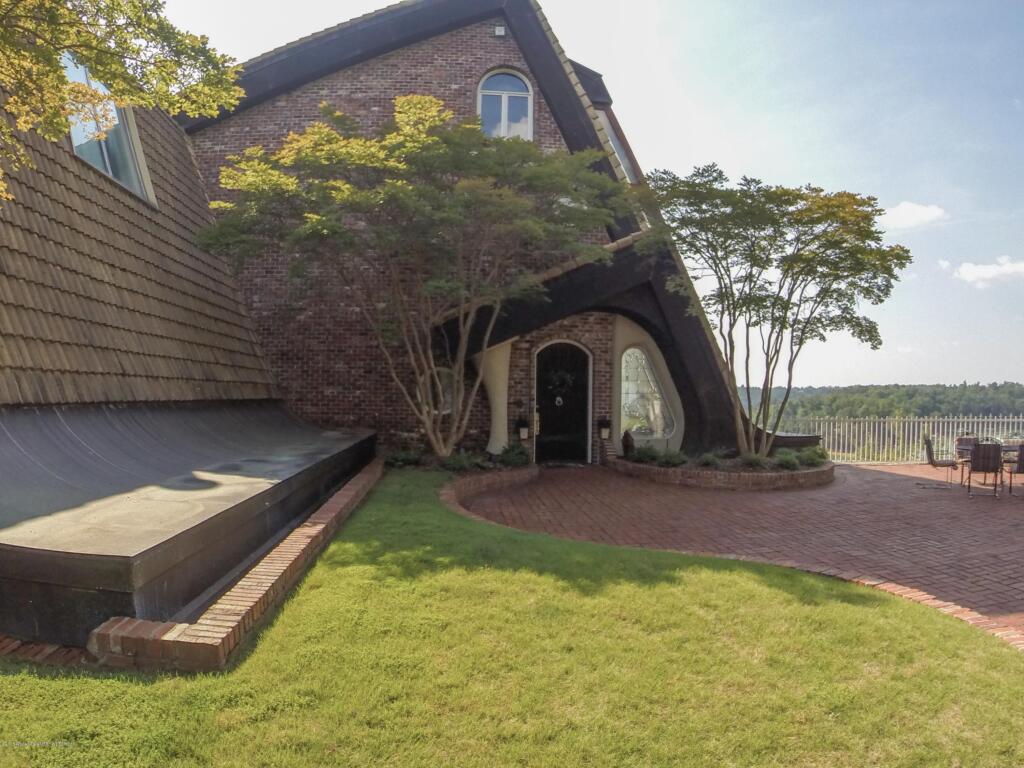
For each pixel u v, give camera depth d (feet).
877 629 15.60
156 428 27.48
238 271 42.34
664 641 14.51
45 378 21.86
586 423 50.39
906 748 11.19
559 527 29.60
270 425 40.81
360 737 10.61
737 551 25.53
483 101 50.67
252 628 13.96
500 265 41.19
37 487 17.76
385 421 48.37
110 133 36.22
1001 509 34.65
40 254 24.23
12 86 17.51
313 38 48.96
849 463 57.11
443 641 13.88
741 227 39.91
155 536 14.42
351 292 46.03
